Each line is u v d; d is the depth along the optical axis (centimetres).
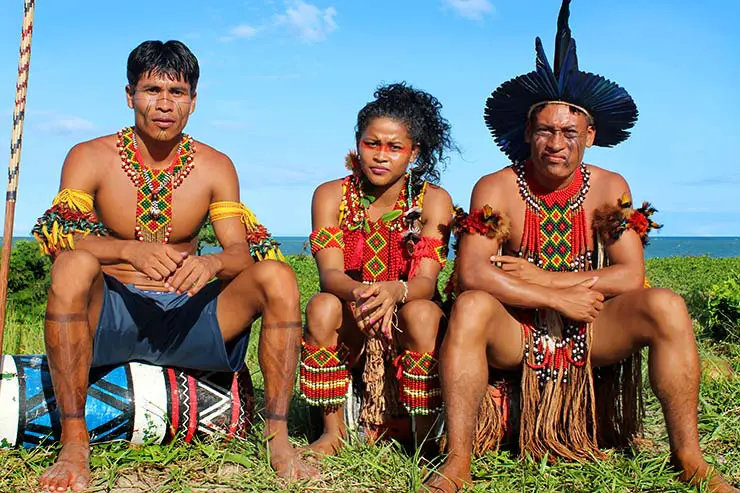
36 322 831
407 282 394
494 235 390
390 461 370
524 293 371
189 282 350
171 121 389
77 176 389
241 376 405
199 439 391
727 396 473
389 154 402
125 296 377
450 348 350
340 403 393
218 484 342
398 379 388
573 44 393
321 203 424
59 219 368
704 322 760
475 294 356
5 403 360
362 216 420
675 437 351
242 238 407
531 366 380
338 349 392
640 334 361
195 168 407
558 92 386
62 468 331
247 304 372
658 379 352
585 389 386
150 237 403
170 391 381
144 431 375
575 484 348
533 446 379
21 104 365
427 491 330
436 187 425
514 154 428
